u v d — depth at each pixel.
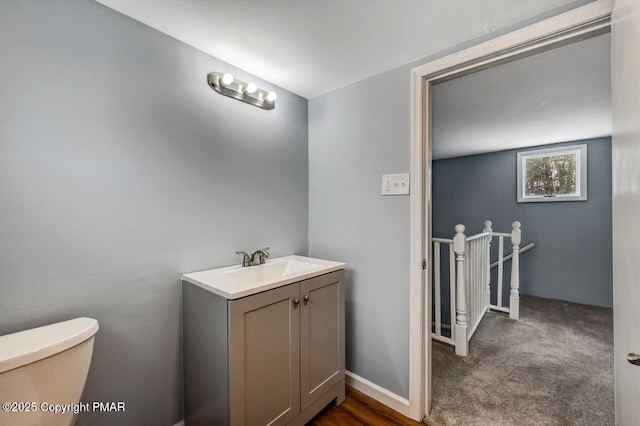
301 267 1.74
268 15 1.23
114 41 1.21
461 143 3.76
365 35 1.37
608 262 3.48
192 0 1.14
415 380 1.56
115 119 1.22
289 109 2.01
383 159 1.71
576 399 1.73
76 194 1.12
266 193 1.87
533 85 1.97
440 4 1.15
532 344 2.48
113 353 1.22
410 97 1.60
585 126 2.95
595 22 1.09
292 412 1.38
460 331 2.29
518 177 4.11
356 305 1.85
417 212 1.56
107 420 1.20
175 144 1.42
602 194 3.50
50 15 1.06
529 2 1.13
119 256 1.24
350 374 1.88
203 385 1.27
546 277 3.88
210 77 1.54
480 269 2.99
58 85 1.08
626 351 0.85
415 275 1.57
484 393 1.79
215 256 1.59
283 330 1.33
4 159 0.97
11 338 0.93
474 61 1.41
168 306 1.40
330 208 2.01
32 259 1.02
